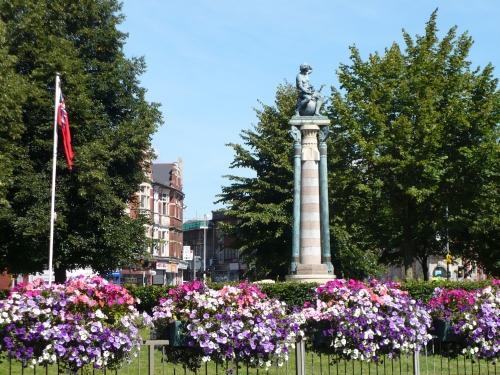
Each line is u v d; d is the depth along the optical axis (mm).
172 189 83375
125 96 36406
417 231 36719
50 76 32406
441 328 12156
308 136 26422
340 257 41562
